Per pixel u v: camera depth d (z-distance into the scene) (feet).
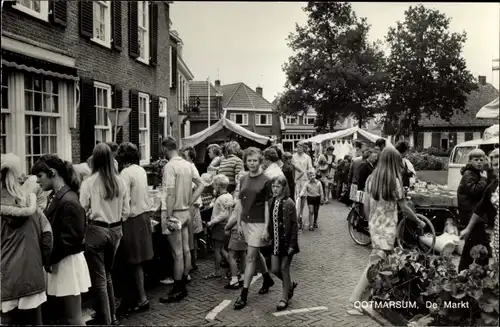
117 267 17.72
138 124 42.34
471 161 14.94
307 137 73.36
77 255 13.19
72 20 30.48
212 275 20.63
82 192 14.33
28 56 24.67
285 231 16.17
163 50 50.80
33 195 11.98
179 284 17.52
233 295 18.04
